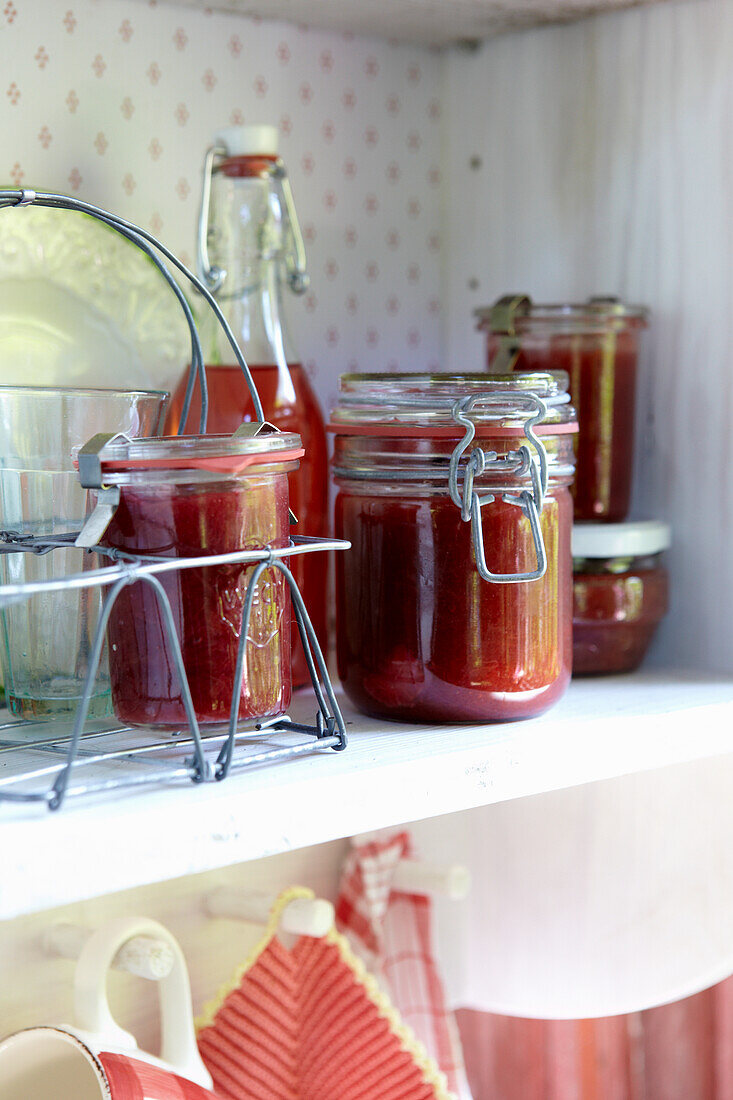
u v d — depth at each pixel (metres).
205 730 0.58
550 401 0.66
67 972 0.77
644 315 0.85
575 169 0.92
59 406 0.60
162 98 0.85
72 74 0.81
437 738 0.64
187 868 0.50
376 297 1.00
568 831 0.94
